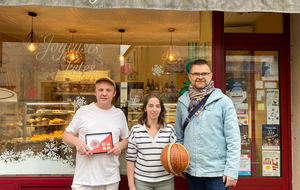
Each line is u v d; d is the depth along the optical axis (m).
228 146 2.09
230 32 3.19
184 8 2.25
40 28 3.79
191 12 3.26
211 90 2.23
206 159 2.13
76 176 2.30
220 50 3.07
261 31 3.21
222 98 2.19
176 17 3.43
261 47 3.20
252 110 3.22
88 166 2.27
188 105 2.29
